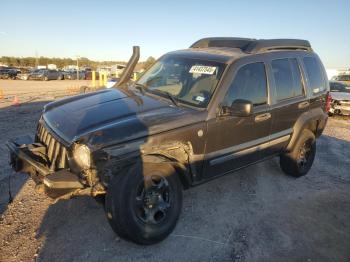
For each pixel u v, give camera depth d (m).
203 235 3.57
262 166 5.79
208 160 3.69
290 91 4.76
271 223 3.93
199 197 4.45
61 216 3.72
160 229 3.21
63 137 3.11
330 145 7.97
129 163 3.04
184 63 4.36
